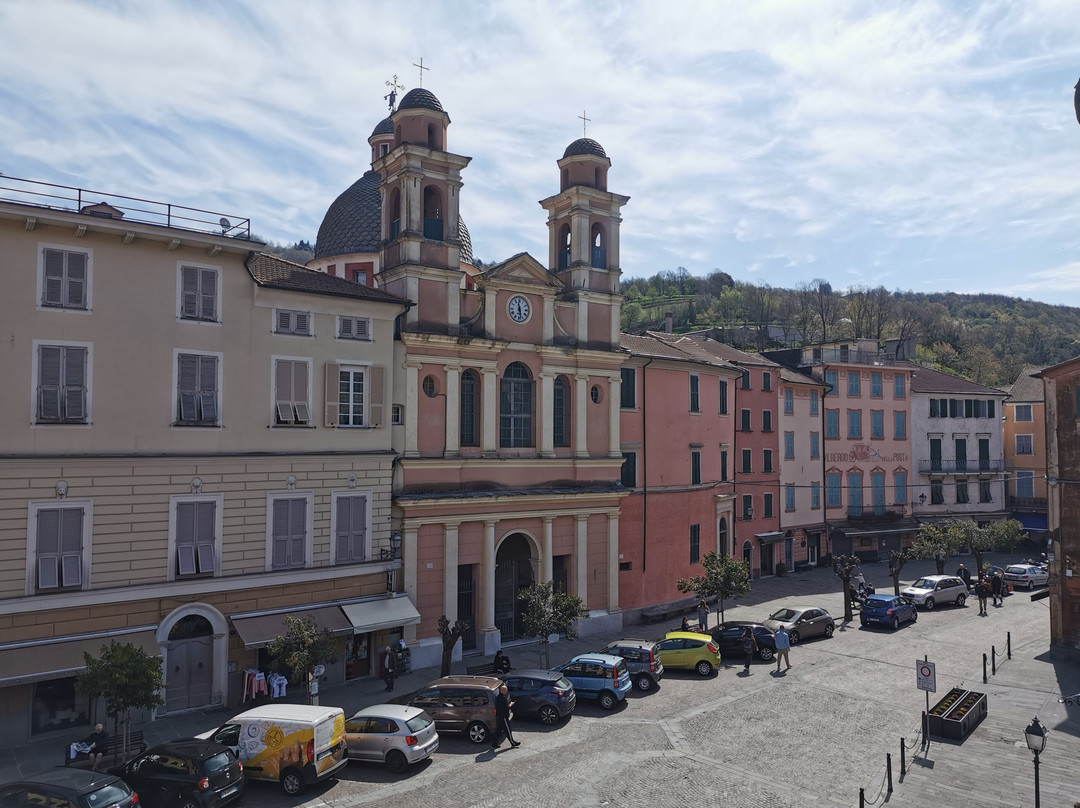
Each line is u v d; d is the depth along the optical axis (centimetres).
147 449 2542
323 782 2034
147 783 1814
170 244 2591
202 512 2641
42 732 2344
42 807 1568
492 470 3497
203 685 2630
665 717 2553
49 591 2348
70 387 2420
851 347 6525
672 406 4388
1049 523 3312
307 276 3045
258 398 2788
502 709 2316
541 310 3716
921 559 6375
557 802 1905
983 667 2981
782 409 5791
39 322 2375
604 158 3981
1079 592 3216
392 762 2105
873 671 3086
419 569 3219
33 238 2381
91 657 2097
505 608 3625
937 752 2233
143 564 2511
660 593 4203
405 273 3291
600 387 3925
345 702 2712
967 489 6769
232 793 1848
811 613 3634
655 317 14538
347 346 3028
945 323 14188
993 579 4691
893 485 6450
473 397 3528
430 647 3197
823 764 2145
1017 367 11794
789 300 13850
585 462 3784
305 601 2866
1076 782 2025
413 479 3234
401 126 3441
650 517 4175
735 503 5338
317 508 2908
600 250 3997
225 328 2722
